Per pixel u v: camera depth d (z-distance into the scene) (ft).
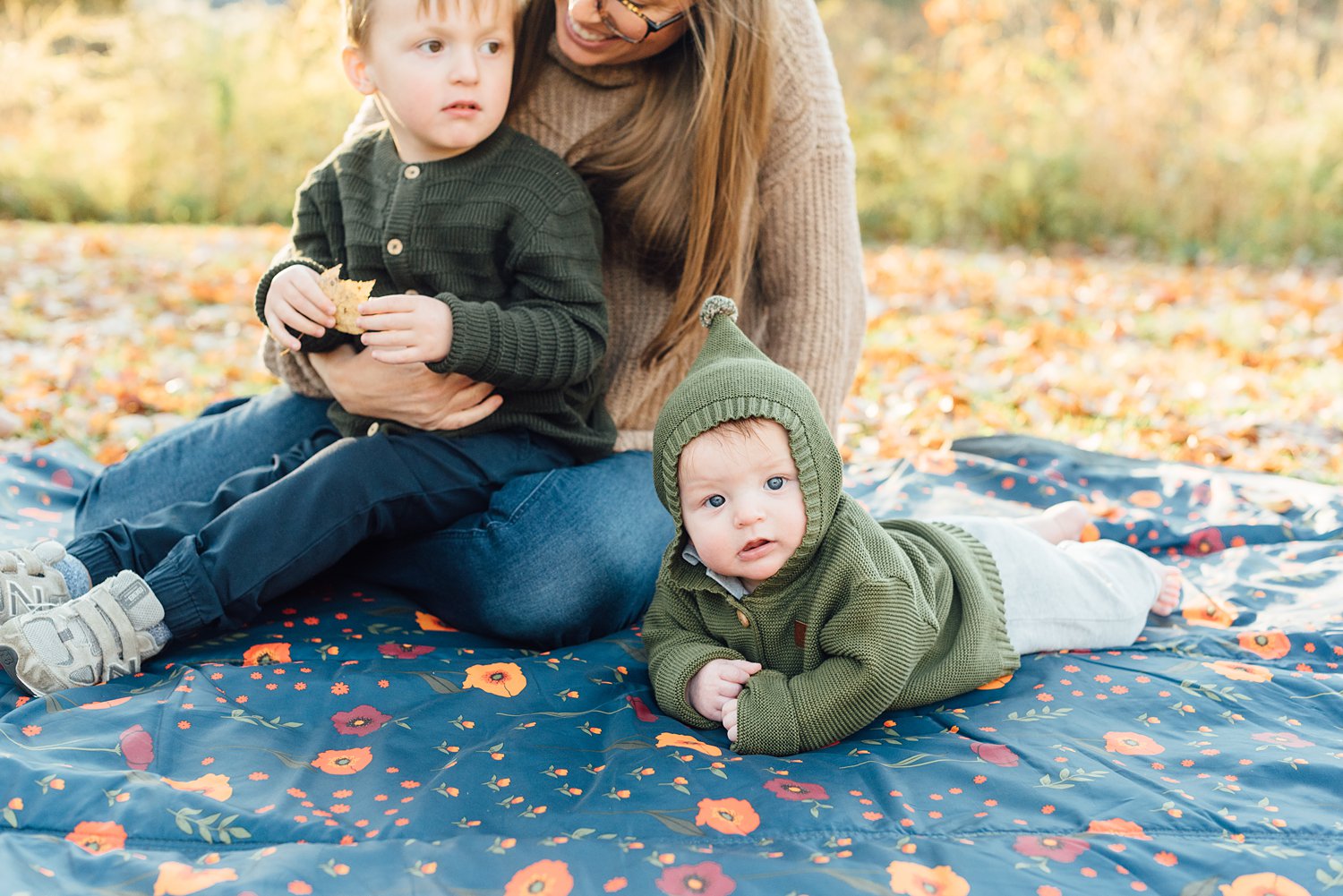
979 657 6.84
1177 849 5.19
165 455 8.73
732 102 7.81
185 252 27.27
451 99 7.47
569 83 8.37
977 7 36.94
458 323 7.20
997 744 6.24
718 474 6.30
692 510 6.48
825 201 8.65
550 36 8.39
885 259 29.30
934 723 6.61
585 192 8.07
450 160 7.81
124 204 34.06
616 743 6.26
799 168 8.53
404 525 7.76
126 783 5.49
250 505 7.24
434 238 7.76
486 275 7.89
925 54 39.04
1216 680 7.04
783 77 8.38
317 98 35.53
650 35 7.75
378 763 5.95
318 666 7.04
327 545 7.35
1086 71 34.76
